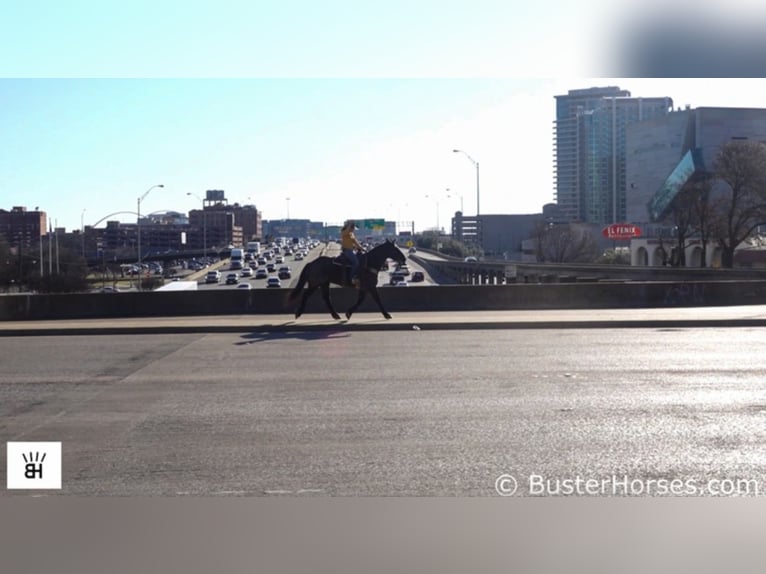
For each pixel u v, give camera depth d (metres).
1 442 10.72
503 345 20.17
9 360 18.73
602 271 84.31
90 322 27.27
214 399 13.48
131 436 10.99
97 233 155.00
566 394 13.52
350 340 21.61
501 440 10.50
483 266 111.00
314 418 11.91
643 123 158.88
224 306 30.14
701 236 91.06
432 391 13.90
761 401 12.84
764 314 26.70
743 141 87.56
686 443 10.25
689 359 17.50
